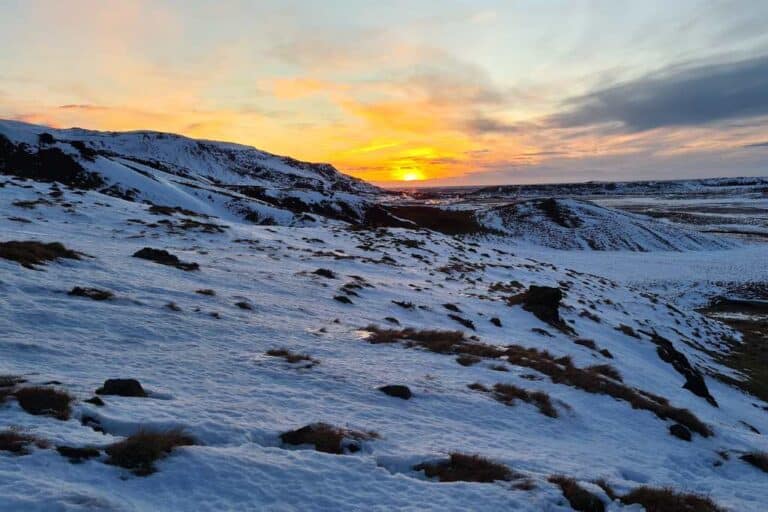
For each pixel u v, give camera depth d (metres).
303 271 31.73
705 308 55.31
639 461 12.54
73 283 18.53
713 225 127.06
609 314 40.00
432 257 52.41
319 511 7.32
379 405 12.65
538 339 25.92
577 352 25.16
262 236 46.91
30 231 29.75
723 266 75.00
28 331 13.28
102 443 7.74
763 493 11.73
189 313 18.06
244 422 9.80
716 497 10.93
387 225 108.00
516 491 8.80
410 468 9.41
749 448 16.41
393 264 43.03
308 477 8.11
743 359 37.47
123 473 7.16
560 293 33.38
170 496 6.89
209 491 7.20
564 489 9.19
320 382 13.55
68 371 11.20
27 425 7.88
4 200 39.53
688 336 40.75
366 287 30.08
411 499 8.05
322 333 19.09
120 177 85.25
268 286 25.98
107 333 14.52
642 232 106.25
